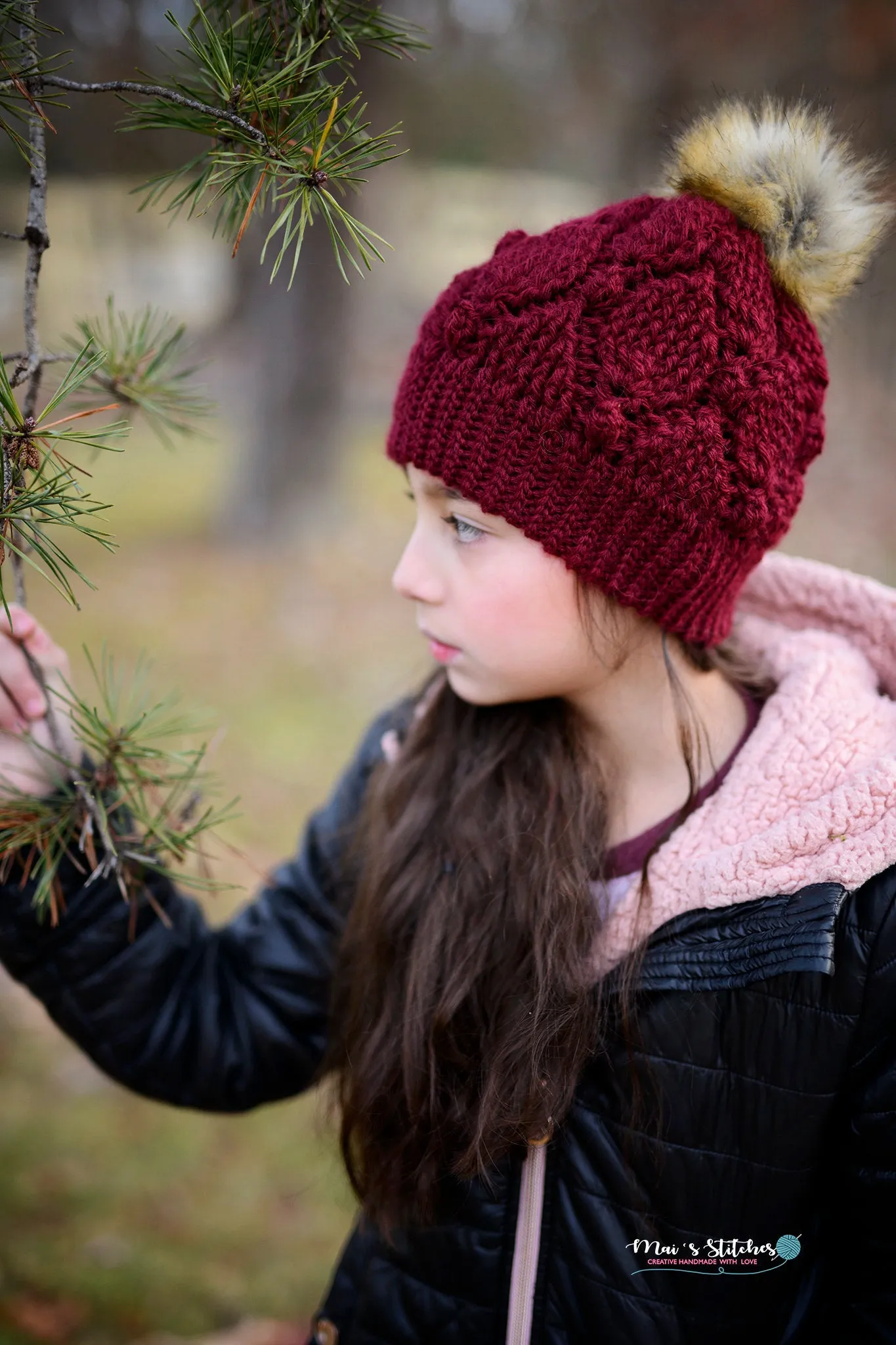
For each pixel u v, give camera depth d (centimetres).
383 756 125
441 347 92
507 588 93
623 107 621
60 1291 189
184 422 106
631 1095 93
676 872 93
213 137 77
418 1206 100
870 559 478
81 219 676
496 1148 95
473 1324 100
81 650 462
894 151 97
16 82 72
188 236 791
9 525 67
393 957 106
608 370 86
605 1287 95
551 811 102
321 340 611
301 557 609
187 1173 220
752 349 89
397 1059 103
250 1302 191
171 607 525
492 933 101
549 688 99
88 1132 228
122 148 529
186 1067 116
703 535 91
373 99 572
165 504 699
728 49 524
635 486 89
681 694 97
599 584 93
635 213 91
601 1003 95
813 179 90
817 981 85
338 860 123
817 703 96
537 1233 97
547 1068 93
